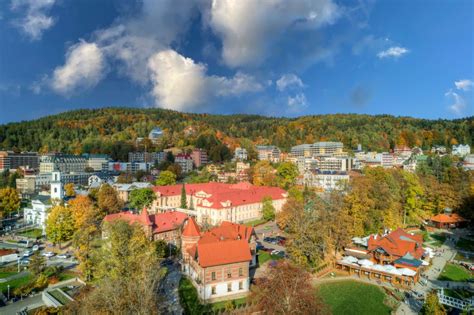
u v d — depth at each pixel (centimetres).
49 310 7275
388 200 13512
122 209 17388
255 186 19888
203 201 15988
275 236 13625
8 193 17875
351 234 11794
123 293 6166
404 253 10131
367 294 8775
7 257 11275
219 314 7331
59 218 12306
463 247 12575
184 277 9475
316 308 6309
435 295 7156
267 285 6688
